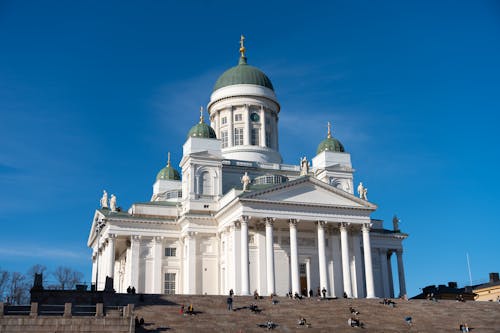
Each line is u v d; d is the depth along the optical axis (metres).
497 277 136.00
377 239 123.56
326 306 83.62
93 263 128.38
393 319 79.25
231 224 102.12
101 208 118.81
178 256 110.75
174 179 139.50
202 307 77.88
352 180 122.06
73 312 65.94
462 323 77.75
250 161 121.88
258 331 68.88
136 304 77.06
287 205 101.44
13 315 60.69
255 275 101.31
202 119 119.56
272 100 132.88
